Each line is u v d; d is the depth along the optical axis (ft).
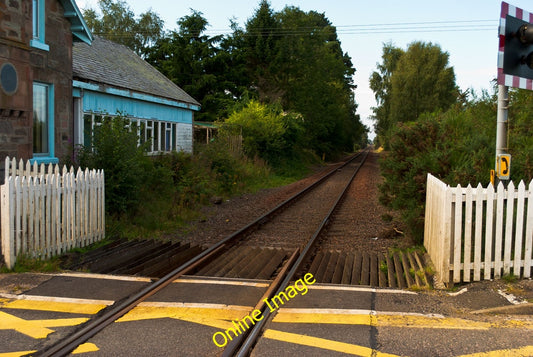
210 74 120.16
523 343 13.51
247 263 25.70
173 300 17.29
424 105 122.21
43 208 22.20
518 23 19.99
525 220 23.13
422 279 20.90
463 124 33.60
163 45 124.98
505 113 20.66
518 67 20.11
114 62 60.34
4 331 14.20
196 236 34.50
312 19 148.66
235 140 81.56
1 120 29.07
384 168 38.52
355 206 51.42
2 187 20.27
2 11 28.53
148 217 36.09
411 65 128.47
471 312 16.24
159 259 25.40
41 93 35.45
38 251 21.93
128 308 16.25
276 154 100.58
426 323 15.05
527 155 26.78
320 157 164.96
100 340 13.64
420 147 34.71
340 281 22.50
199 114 118.21
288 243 31.83
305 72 134.62
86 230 26.40
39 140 35.35
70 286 18.67
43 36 34.47
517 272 19.65
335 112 159.74
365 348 13.19
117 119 37.14
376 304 16.93
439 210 20.95
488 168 26.37
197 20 124.57
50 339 13.66
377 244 31.68
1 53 28.58
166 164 49.42
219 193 57.31
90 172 26.99
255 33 128.98
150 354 12.78
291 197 55.01
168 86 70.28
